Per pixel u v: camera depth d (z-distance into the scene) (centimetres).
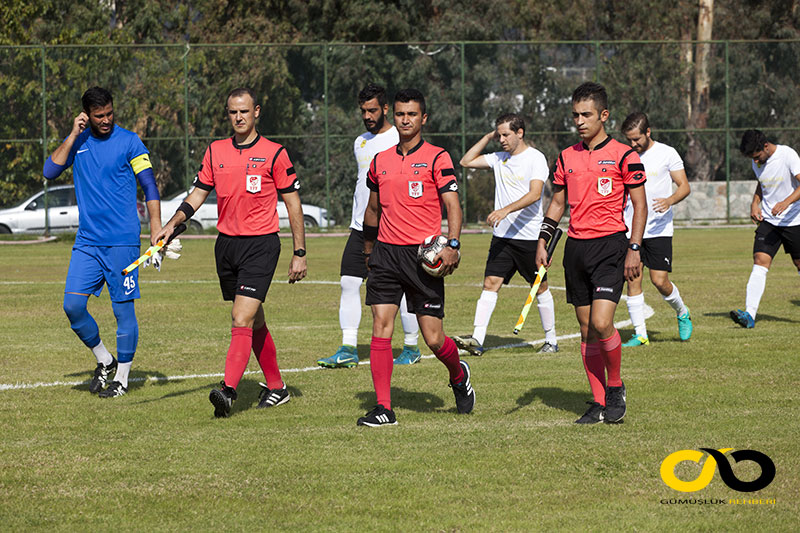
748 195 6431
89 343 1534
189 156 5903
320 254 4688
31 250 5041
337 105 6075
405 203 1298
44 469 1084
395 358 1902
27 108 5703
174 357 1861
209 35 7838
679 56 6391
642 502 969
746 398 1427
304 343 2041
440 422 1307
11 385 1580
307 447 1174
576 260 1318
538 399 1459
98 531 895
